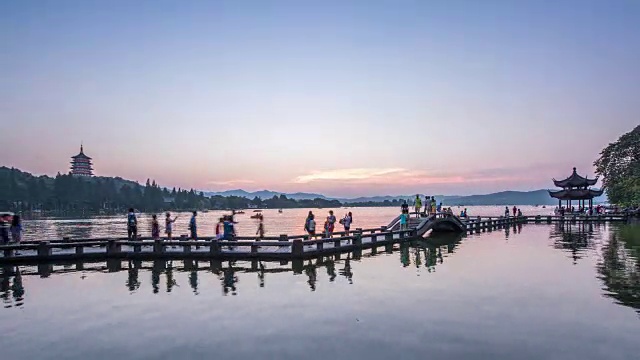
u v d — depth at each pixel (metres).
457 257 22.86
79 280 17.08
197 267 20.44
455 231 42.03
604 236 34.91
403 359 8.58
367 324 10.81
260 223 29.64
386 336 9.92
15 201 141.50
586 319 11.05
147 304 13.03
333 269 19.38
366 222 88.12
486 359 8.55
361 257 23.59
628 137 63.16
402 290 14.58
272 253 22.84
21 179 160.25
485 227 46.62
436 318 11.24
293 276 17.58
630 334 9.90
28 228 66.44
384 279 16.64
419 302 12.89
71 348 9.39
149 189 176.88
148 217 130.88
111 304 13.08
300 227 70.50
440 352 8.91
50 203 144.88
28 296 14.26
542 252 24.50
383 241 29.47
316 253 23.86
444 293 14.05
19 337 10.12
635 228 44.12
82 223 85.38
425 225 36.00
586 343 9.36
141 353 9.07
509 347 9.16
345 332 10.23
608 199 66.25
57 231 58.19
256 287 15.36
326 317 11.45
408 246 29.22
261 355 8.87
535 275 17.06
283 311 12.08
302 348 9.23
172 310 12.32
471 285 15.27
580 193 65.12
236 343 9.58
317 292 14.42
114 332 10.42
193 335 10.15
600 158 67.12
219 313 11.95
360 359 8.59
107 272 19.08
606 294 13.70
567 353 8.81
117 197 163.12
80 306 12.88
